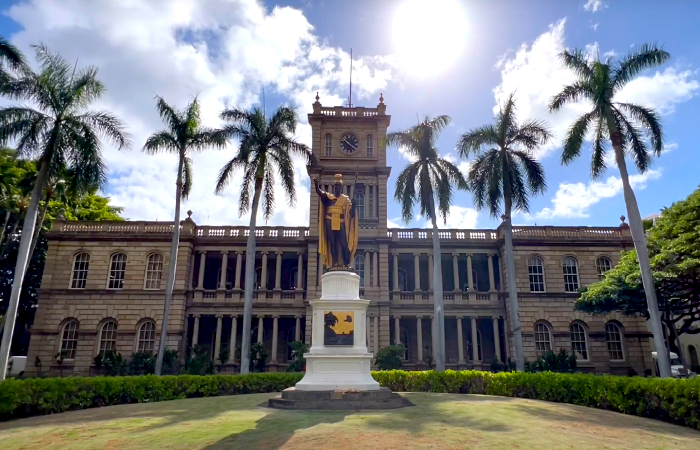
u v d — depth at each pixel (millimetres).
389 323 40062
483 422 11938
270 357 41062
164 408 15539
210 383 21531
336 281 16391
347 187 43781
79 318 39219
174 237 30406
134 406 16734
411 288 44438
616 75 25016
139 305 39625
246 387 22500
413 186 30641
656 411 14445
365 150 44656
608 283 28922
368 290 40250
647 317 30781
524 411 14281
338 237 17297
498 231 42812
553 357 34812
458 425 11336
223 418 12531
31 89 24156
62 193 32312
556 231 41938
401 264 44844
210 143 30953
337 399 14320
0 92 23734
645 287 22359
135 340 38938
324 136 45094
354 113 45812
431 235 43094
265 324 42344
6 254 40938
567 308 39938
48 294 39500
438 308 28672
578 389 17484
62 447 9836
